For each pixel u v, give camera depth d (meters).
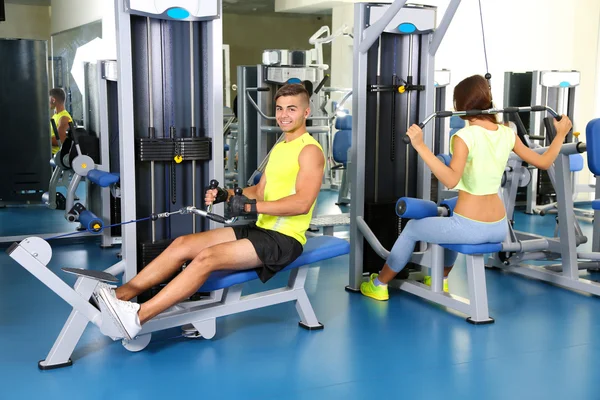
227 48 5.92
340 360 2.86
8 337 3.08
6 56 4.93
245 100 5.85
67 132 5.09
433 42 3.88
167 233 3.40
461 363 2.84
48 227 5.23
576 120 7.52
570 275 4.09
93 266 4.53
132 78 3.16
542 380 2.67
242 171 5.87
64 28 5.00
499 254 4.50
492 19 7.05
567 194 4.07
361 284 3.93
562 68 7.52
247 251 2.84
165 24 3.27
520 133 4.26
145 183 3.32
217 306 3.04
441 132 6.22
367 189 4.06
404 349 3.00
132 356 2.88
